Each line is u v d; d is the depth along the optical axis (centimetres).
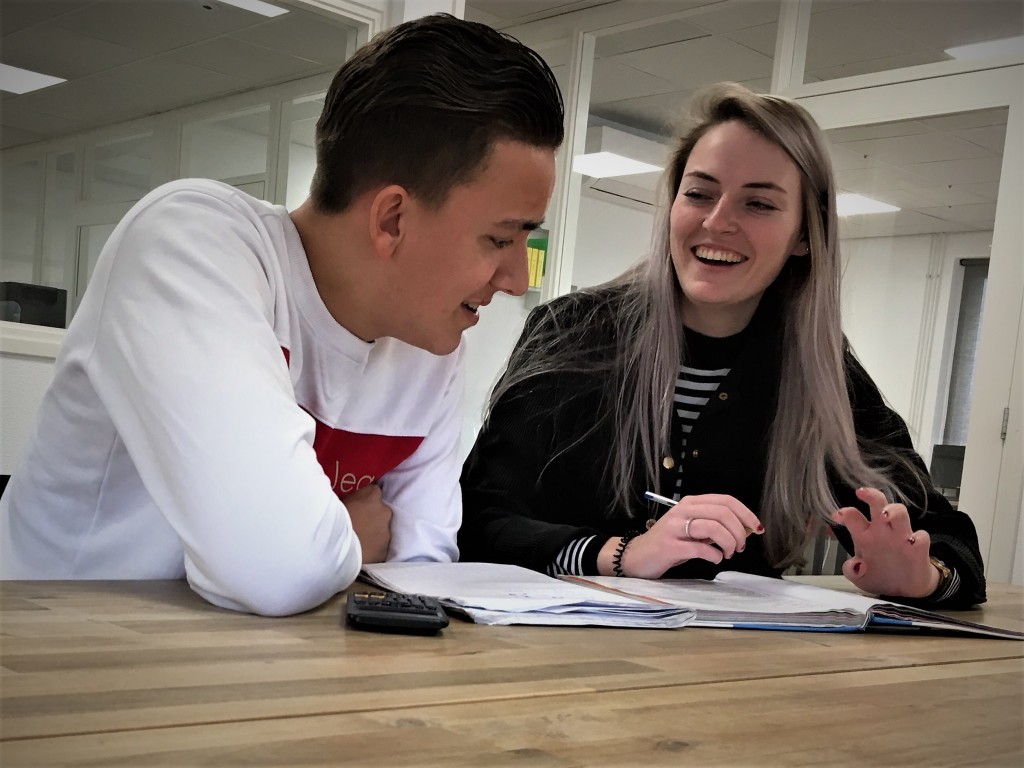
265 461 77
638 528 155
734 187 146
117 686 51
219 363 81
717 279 148
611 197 662
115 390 85
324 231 101
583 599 89
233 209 98
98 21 576
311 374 107
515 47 92
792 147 146
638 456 155
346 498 117
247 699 50
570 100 509
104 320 89
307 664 60
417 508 123
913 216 366
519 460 151
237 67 617
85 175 746
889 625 99
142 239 90
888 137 375
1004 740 56
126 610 73
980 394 343
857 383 167
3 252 768
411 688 56
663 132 168
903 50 436
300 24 526
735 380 155
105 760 39
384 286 100
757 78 546
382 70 91
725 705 58
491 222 93
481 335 513
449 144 89
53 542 100
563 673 63
